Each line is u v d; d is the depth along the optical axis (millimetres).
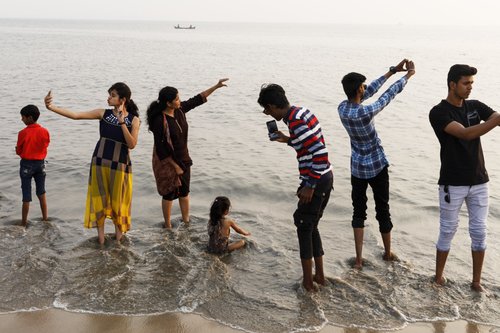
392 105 17922
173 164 6234
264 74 30594
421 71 32844
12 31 136625
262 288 4957
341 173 9266
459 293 4852
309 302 4656
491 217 6973
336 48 68250
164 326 4246
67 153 10500
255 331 4199
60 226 6617
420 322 4359
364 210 5332
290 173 9320
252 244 6020
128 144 5684
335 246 5996
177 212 7254
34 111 6500
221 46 69125
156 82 25625
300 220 4707
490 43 99375
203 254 5730
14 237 6168
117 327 4219
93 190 5828
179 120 6223
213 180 8836
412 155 10719
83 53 48969
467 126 4668
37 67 32625
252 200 8047
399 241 6180
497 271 5336
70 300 4637
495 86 24000
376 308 4566
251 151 11031
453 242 6090
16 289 4801
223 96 20094
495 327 4289
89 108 17391
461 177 4691
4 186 8383
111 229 6527
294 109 4453
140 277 5105
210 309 4523
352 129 4988
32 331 4141
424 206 7484
